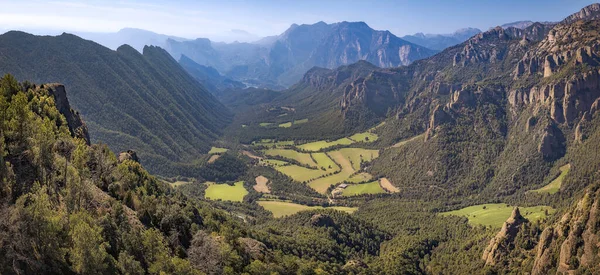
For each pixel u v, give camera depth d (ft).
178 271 271.90
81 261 222.69
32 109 398.21
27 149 293.02
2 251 200.44
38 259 213.25
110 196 347.97
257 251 424.46
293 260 451.12
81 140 415.85
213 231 427.74
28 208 219.00
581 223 461.78
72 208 271.08
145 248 285.23
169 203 444.14
